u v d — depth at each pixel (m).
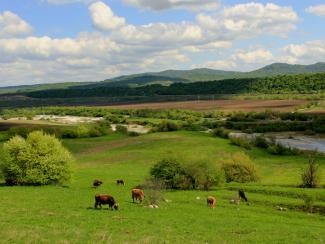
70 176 68.25
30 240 29.58
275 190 65.69
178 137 136.00
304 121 188.12
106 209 45.53
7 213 40.22
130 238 32.03
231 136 138.38
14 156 65.19
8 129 161.50
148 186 56.34
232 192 66.38
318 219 49.91
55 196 53.41
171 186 71.25
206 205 54.56
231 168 79.38
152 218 41.50
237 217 46.62
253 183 76.06
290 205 56.81
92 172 87.31
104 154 116.25
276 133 167.50
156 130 162.75
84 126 155.12
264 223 43.47
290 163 102.06
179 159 71.31
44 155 65.94
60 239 30.27
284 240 35.16
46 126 166.62
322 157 110.12
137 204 50.62
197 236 34.75
